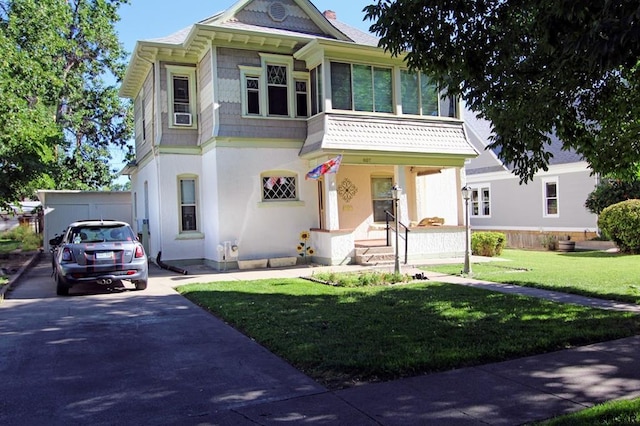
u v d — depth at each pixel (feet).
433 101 55.31
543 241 73.20
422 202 60.39
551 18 17.62
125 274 34.50
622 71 22.24
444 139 54.95
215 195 49.26
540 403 14.43
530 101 21.57
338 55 50.21
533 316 24.84
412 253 53.26
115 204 76.28
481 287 34.86
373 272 41.16
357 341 20.35
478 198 98.37
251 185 50.39
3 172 53.98
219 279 41.39
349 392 15.47
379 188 58.59
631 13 13.48
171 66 53.31
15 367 18.49
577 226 79.25
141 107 64.44
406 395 15.12
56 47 70.95
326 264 50.11
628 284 34.14
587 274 39.78
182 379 17.01
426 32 21.47
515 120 22.16
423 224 57.31
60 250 34.60
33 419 13.91
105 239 35.55
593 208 72.90
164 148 52.60
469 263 41.96
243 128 50.29
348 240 50.26
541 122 21.33
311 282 38.40
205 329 23.94
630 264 47.16
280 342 20.51
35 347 21.09
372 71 52.06
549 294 31.53
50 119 74.64
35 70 54.39
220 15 50.26
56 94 81.30
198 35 48.65
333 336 21.25
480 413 13.80
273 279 40.68
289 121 52.60
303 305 28.37
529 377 16.55
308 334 21.66
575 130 23.75
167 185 52.65
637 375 16.60
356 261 50.49
